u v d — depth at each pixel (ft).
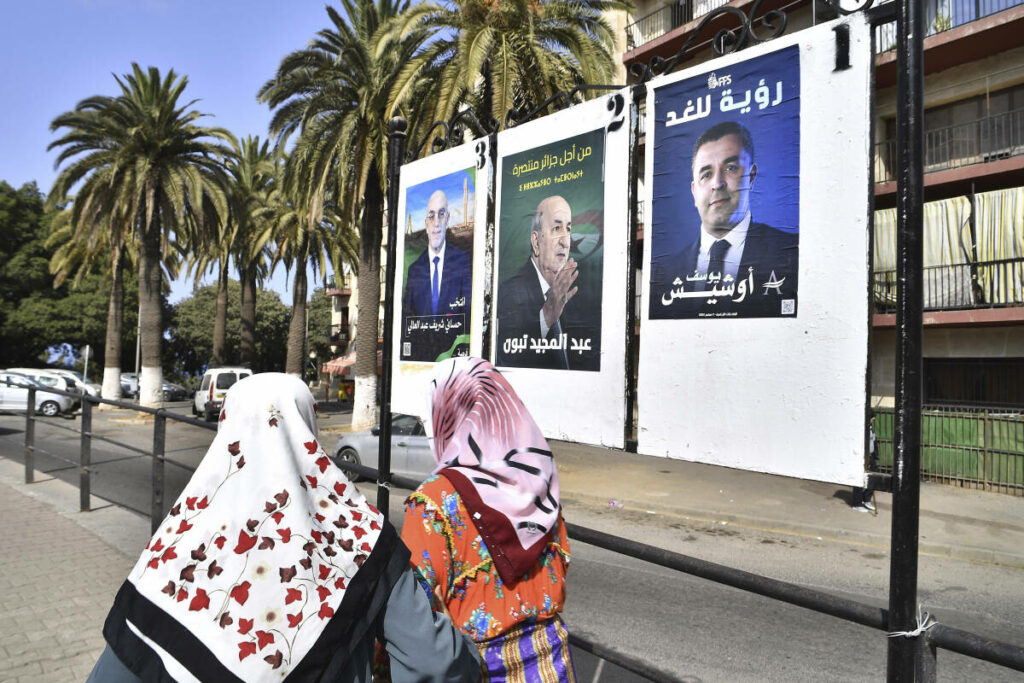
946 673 13.79
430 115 45.01
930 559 25.73
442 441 5.60
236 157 80.28
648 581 19.57
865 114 5.46
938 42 46.50
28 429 25.72
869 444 5.33
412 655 4.21
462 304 10.09
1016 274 43.47
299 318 99.86
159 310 80.64
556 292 8.48
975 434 41.14
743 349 6.23
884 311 45.01
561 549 5.33
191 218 83.82
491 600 4.80
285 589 4.01
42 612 13.03
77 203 74.74
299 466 4.48
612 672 13.16
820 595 5.13
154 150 73.26
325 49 60.85
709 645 14.85
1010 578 22.71
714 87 6.61
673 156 6.97
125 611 3.97
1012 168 44.09
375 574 4.29
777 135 6.08
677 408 6.77
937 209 46.65
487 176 9.75
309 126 58.18
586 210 8.13
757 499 34.94
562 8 45.16
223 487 4.24
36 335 133.90
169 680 3.75
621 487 38.52
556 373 8.40
